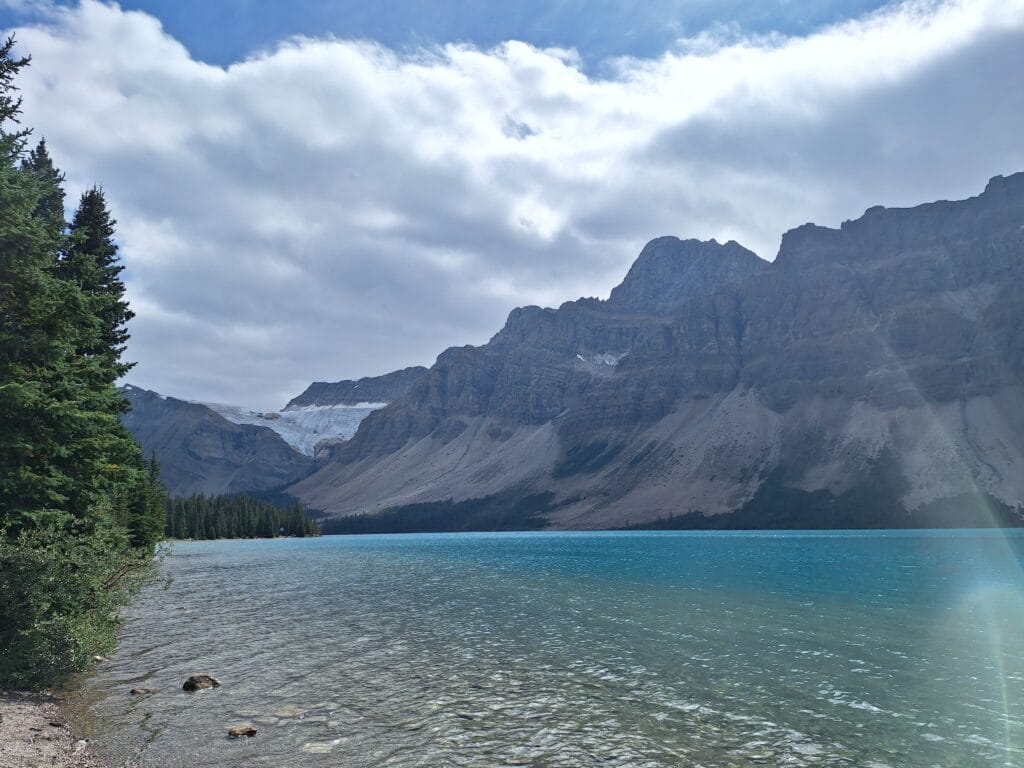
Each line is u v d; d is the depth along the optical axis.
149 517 73.25
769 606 45.03
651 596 51.38
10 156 24.45
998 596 50.25
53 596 23.00
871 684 24.12
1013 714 20.66
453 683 24.19
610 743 17.89
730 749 17.59
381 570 85.31
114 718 19.95
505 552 138.00
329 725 19.34
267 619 40.38
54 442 25.14
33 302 24.09
